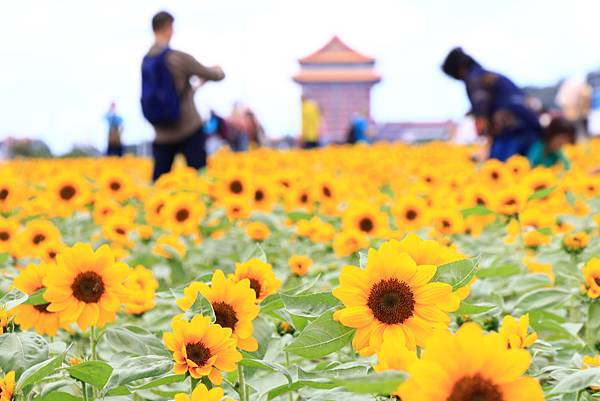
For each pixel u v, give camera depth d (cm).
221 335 216
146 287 359
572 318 397
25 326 273
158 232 677
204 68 1022
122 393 238
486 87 971
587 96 1631
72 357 285
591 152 1312
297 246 621
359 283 210
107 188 760
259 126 2366
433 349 156
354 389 157
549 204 595
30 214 656
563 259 472
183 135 1041
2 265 468
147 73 1017
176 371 213
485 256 523
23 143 2988
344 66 8044
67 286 250
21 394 225
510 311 343
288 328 312
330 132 7912
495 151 993
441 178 814
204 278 281
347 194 844
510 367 154
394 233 536
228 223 606
